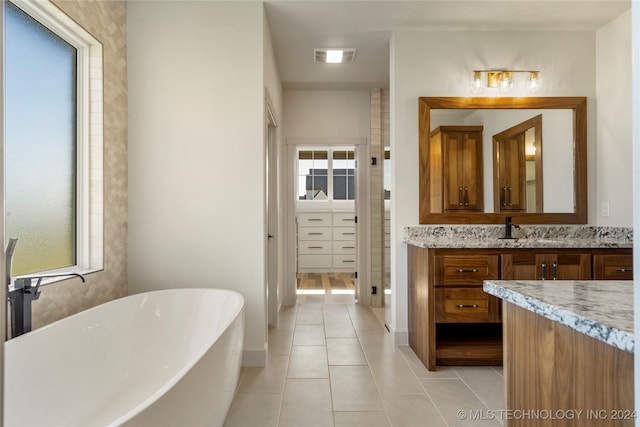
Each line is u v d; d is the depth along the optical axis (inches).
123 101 101.7
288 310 162.2
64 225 86.5
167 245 103.7
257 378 92.8
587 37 119.8
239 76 104.3
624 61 110.5
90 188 91.7
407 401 81.1
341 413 76.0
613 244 98.6
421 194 118.3
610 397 25.6
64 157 86.5
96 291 89.4
